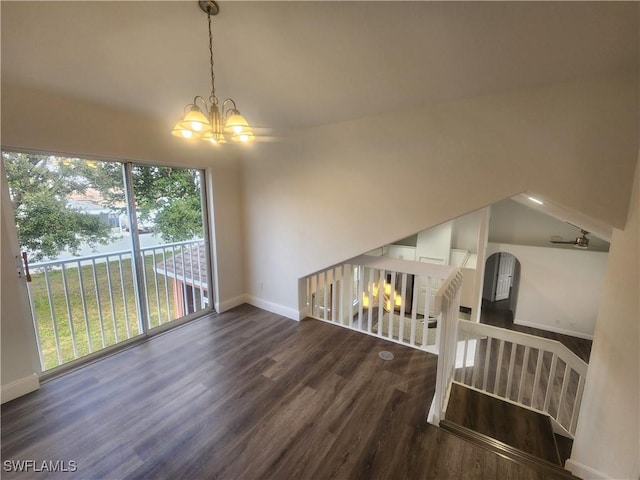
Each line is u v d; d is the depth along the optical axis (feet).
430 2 4.69
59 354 8.44
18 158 7.17
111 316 10.01
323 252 10.52
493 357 17.11
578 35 4.87
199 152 10.67
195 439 5.93
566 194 6.26
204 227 11.62
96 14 5.09
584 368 8.26
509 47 5.41
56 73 6.43
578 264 18.95
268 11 5.14
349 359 8.98
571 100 6.04
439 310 6.02
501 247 21.26
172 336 10.26
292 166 10.75
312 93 7.89
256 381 7.84
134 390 7.39
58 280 8.45
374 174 8.98
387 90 7.42
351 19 5.22
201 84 7.43
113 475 5.14
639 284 4.99
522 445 7.38
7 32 5.21
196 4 5.00
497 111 6.89
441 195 7.92
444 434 6.15
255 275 12.87
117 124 8.30
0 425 6.19
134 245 9.51
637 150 5.49
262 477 5.17
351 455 5.64
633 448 4.59
